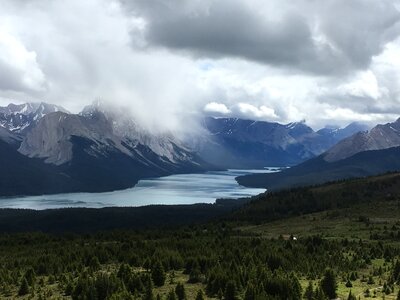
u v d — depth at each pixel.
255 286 156.38
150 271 193.62
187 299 160.50
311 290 159.62
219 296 163.00
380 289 172.75
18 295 174.88
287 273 187.88
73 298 164.75
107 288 164.38
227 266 195.50
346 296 163.75
